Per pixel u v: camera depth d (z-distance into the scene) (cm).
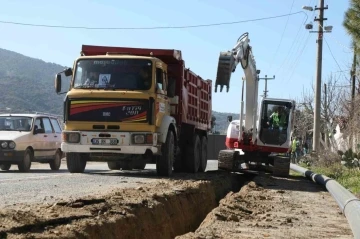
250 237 768
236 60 1620
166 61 1739
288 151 2114
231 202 1089
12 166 2342
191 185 1310
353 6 1864
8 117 1977
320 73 3181
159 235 925
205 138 2152
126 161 1600
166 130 1579
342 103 3331
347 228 887
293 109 2127
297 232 829
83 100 1533
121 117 1517
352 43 1942
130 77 1545
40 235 636
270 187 1538
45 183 1275
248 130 2084
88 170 1947
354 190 1512
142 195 1030
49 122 2089
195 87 1953
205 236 754
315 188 1593
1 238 606
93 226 721
